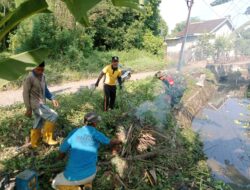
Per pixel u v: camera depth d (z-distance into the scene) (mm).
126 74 14281
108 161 5766
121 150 6223
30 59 3336
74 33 18500
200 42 23578
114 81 8414
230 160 8398
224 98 16750
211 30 31906
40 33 17234
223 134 10477
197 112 13180
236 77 20812
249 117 12852
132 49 25812
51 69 15438
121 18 24703
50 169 5121
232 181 7199
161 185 5859
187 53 22750
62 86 13742
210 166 7852
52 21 17672
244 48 22031
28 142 6246
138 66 20875
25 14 2971
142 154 6391
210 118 12422
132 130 6918
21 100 10484
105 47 25188
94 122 4523
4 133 6484
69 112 7707
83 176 4316
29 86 5461
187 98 13266
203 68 20484
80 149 4340
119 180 5402
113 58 8234
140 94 10898
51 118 5770
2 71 3213
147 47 27766
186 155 7527
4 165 5137
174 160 6863
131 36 25438
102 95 10172
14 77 3230
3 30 3010
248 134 10617
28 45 17188
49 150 5848
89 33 22062
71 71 16141
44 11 3178
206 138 9945
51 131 5969
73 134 4449
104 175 5375
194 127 10945
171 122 9000
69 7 2518
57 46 17734
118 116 7629
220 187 6395
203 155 8391
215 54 23125
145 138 6930
